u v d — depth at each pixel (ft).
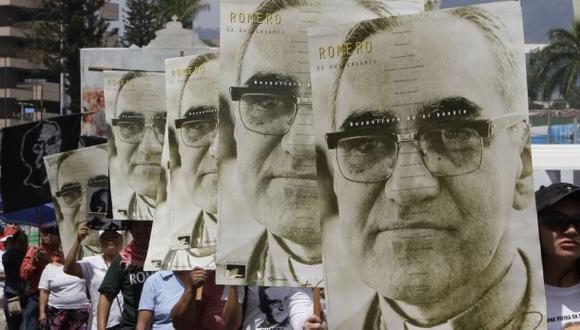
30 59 204.54
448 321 13.17
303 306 19.12
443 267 13.12
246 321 19.52
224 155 16.56
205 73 21.31
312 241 16.46
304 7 16.30
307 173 16.42
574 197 14.62
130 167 28.12
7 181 40.47
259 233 16.58
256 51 16.38
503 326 13.00
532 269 12.87
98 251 34.71
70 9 176.65
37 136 40.47
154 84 28.19
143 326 22.74
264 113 16.42
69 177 34.83
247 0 16.33
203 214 21.22
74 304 36.50
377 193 13.26
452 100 12.87
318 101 13.35
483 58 12.74
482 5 12.69
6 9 269.44
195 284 20.84
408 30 12.98
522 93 12.64
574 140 30.53
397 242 13.23
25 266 43.55
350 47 13.20
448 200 13.01
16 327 47.57
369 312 13.42
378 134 13.17
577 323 14.67
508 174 12.78
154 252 21.99
